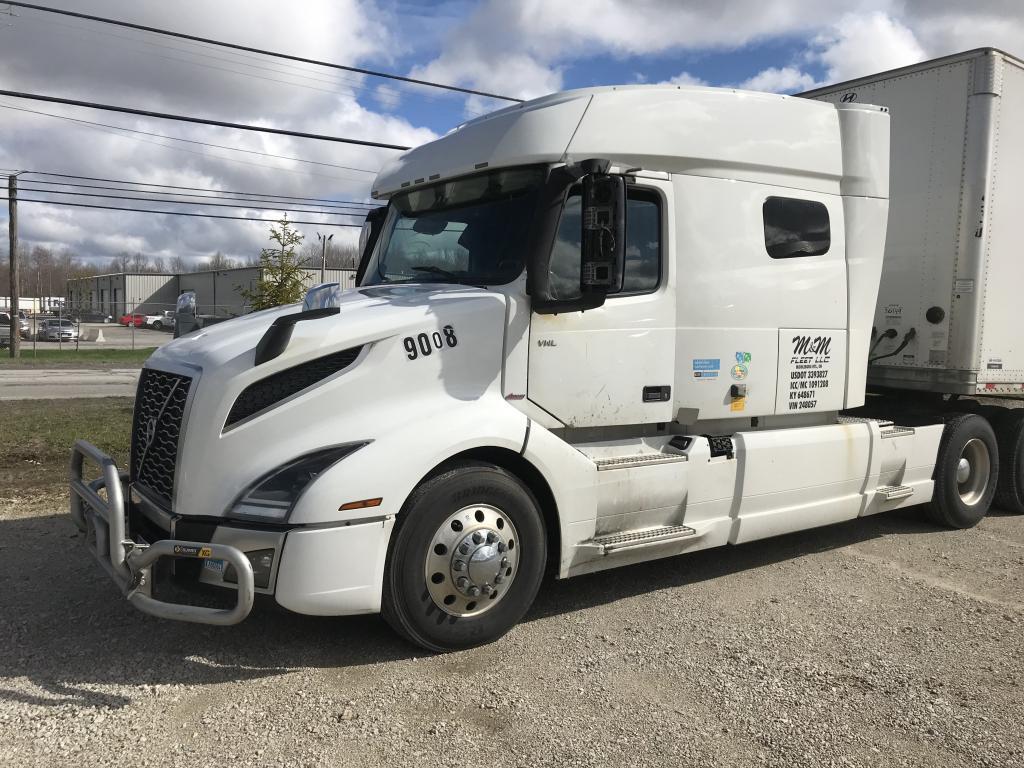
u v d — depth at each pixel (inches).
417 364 164.6
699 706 146.6
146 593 149.6
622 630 181.8
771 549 253.3
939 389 271.7
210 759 124.3
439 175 202.4
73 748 126.0
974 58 259.1
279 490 149.4
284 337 151.9
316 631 175.2
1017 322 276.8
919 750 133.7
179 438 154.0
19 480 305.6
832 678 159.6
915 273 276.7
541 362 181.0
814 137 227.0
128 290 3159.5
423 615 160.7
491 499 168.1
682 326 202.8
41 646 162.9
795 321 224.7
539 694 149.3
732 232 210.5
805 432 230.2
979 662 168.9
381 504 151.9
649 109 195.9
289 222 608.4
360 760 125.3
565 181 172.7
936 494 276.8
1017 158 268.7
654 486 195.9
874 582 220.5
